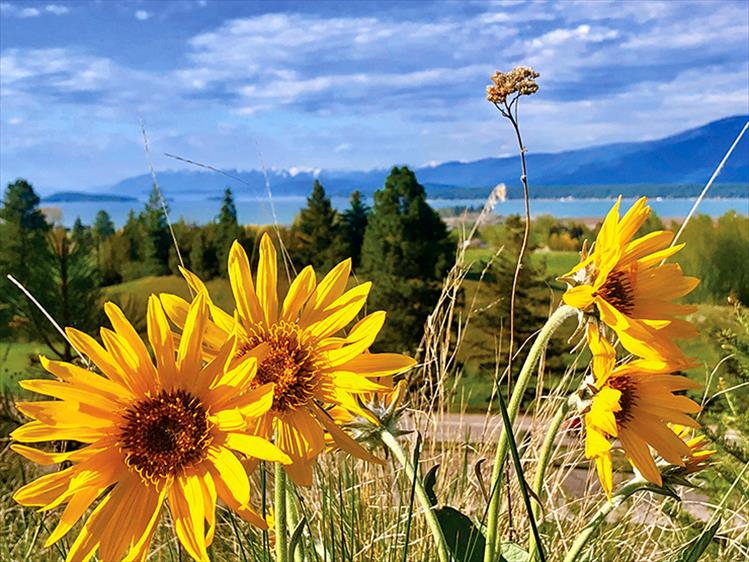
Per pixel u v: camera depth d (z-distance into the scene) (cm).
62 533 125
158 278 3281
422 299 2434
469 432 298
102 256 3694
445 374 334
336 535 232
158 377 134
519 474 131
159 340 134
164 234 3556
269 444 123
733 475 287
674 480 157
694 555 164
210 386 133
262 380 139
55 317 720
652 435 154
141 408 132
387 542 247
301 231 3269
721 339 343
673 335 154
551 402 290
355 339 143
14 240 735
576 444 287
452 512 167
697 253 3023
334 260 3002
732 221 2981
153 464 129
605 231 151
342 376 141
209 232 2302
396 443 149
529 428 294
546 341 153
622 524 283
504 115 170
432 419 320
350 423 150
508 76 167
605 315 143
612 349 146
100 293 772
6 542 319
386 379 157
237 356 143
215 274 2128
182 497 128
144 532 127
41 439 126
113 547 126
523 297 1224
